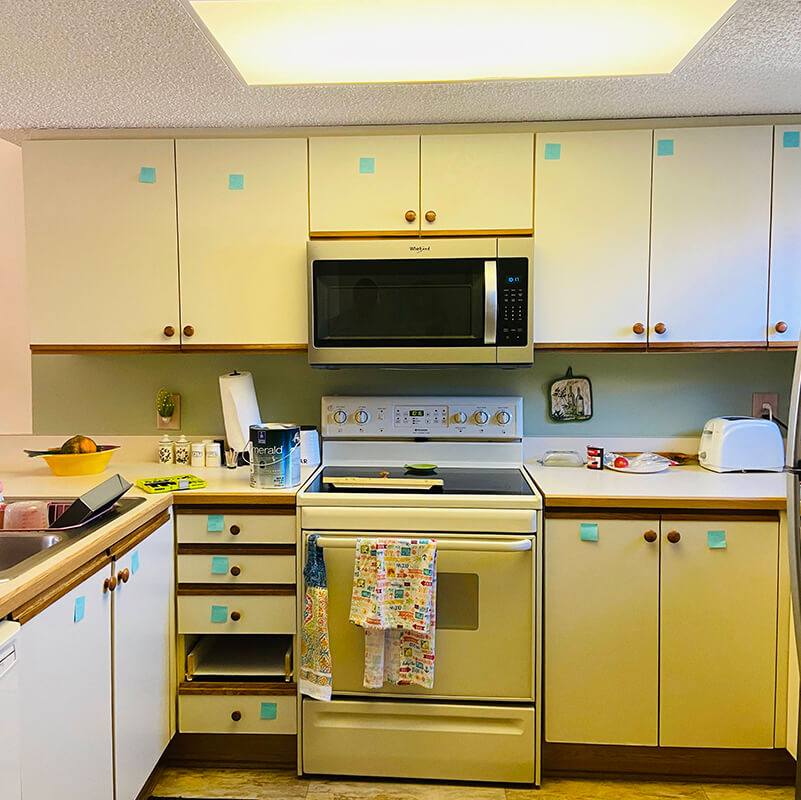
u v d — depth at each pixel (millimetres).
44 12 1505
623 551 1960
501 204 2221
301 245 2260
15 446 2578
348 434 2486
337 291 2201
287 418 2586
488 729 1992
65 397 2600
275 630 2035
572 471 2357
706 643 1959
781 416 2498
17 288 2576
